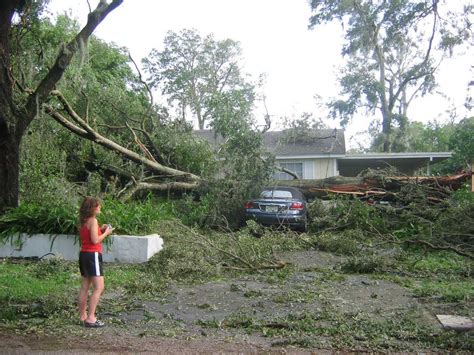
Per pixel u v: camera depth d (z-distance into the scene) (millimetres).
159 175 17219
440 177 15758
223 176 16438
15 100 13391
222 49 44312
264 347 5613
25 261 10852
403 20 20500
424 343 5758
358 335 5977
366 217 14234
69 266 10000
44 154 15039
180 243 11594
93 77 18562
